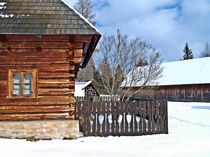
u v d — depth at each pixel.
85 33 12.91
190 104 45.19
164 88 60.22
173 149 10.56
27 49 13.26
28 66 13.22
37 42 13.28
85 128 13.26
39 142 12.09
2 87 13.08
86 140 12.45
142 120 13.62
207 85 52.12
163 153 10.01
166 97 59.75
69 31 12.91
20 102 13.07
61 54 13.34
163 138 12.70
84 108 13.33
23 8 13.64
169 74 61.06
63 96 13.23
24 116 13.02
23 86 13.18
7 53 13.19
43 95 13.18
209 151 10.24
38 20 13.20
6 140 12.28
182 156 9.62
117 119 13.43
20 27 12.84
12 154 9.97
